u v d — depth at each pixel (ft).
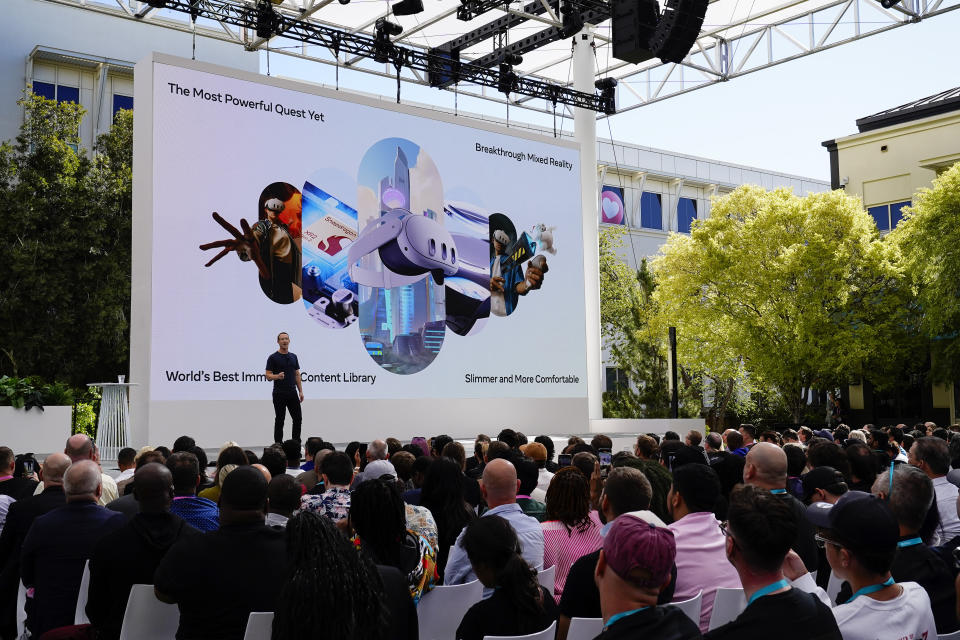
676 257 95.30
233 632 11.13
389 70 85.76
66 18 101.81
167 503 13.30
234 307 51.47
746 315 92.07
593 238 77.97
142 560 12.90
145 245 49.55
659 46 50.80
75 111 92.79
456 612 13.97
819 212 92.12
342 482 16.70
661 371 91.86
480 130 64.23
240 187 52.42
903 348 92.79
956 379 90.17
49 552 14.33
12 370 83.61
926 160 106.32
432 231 60.64
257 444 51.42
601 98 77.10
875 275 91.86
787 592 8.50
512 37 84.84
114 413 48.39
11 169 87.86
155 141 49.85
